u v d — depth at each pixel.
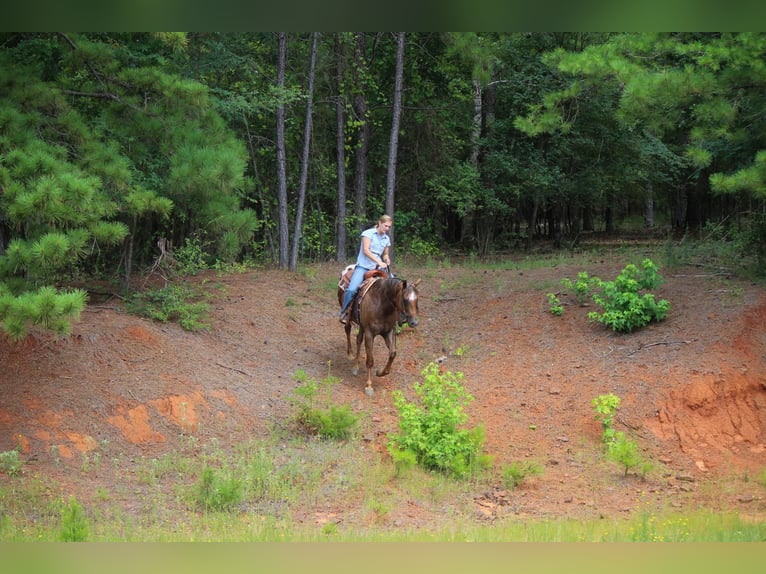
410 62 23.22
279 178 18.61
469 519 8.69
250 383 12.30
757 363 11.77
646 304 13.32
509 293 16.44
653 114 12.98
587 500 9.45
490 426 11.49
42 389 10.27
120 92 12.71
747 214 18.09
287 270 18.53
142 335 12.16
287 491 9.14
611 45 13.23
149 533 7.75
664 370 11.98
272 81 20.42
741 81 12.24
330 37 21.08
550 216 34.41
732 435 11.08
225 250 14.04
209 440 10.50
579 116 23.03
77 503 8.36
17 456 9.04
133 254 16.70
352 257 22.11
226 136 13.42
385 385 12.94
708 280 14.70
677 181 29.69
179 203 14.51
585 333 13.79
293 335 14.68
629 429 11.14
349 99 21.75
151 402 10.74
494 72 24.62
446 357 14.12
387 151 24.27
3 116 9.98
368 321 12.33
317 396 12.15
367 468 9.97
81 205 9.21
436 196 23.73
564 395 12.06
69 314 8.63
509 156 24.00
